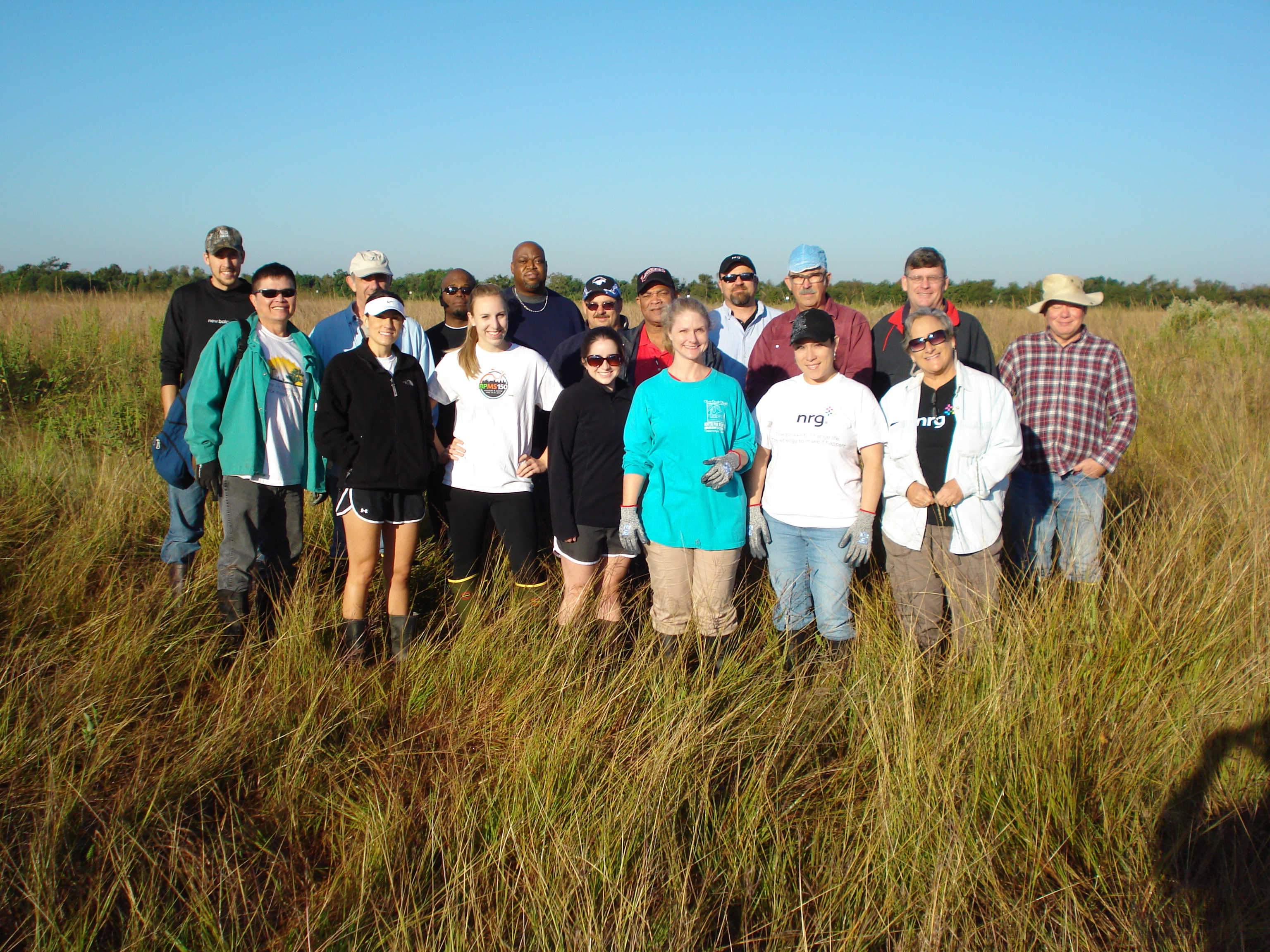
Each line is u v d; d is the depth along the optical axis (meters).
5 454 6.18
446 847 2.91
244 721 3.46
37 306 13.02
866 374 5.04
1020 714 3.31
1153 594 3.98
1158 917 2.70
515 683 3.82
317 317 15.27
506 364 4.45
